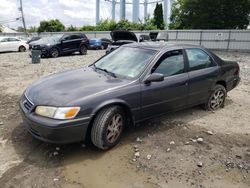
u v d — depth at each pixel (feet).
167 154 12.48
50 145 12.87
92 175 10.72
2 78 29.50
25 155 11.96
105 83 12.90
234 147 13.42
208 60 17.47
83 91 12.00
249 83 29.25
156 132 14.79
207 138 14.29
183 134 14.67
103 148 12.36
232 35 86.99
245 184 10.55
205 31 90.84
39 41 58.95
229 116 17.78
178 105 15.55
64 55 61.52
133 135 14.30
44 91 12.34
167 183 10.36
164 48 15.06
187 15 121.49
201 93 16.96
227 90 19.38
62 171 10.91
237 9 110.83
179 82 15.06
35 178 10.39
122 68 14.62
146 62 14.15
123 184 10.23
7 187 9.82
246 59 60.23
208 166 11.64
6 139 13.37
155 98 13.99
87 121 11.47
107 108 12.15
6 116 16.56
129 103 12.84
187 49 16.22
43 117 11.18
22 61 47.73
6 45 69.67
